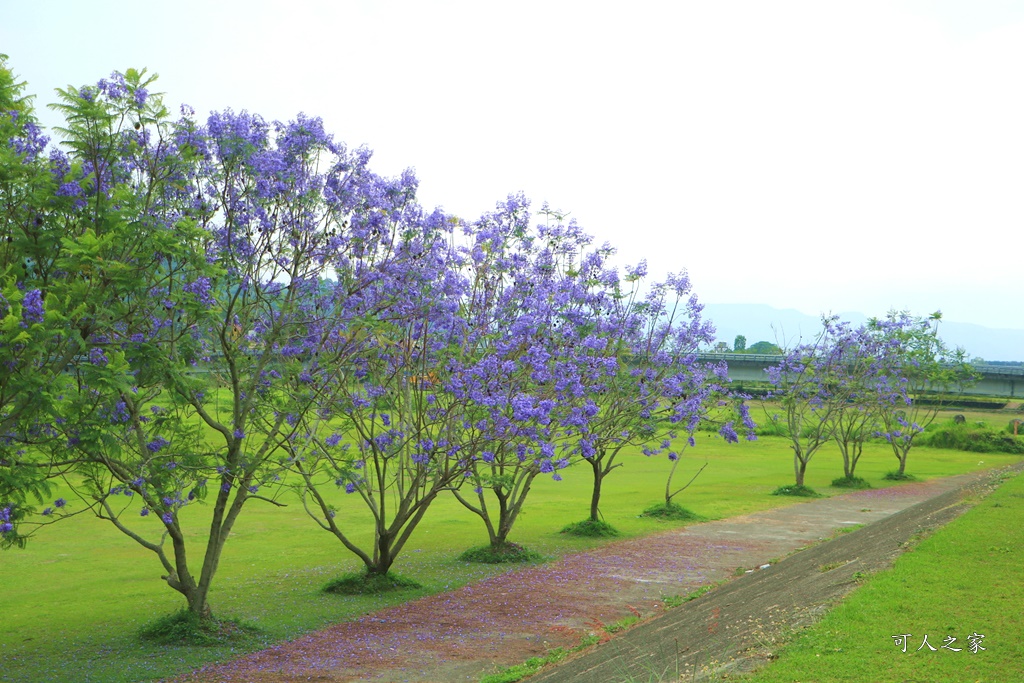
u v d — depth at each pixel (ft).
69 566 63.98
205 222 42.88
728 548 69.36
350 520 86.99
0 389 32.30
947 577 36.06
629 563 63.36
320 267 45.39
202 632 43.98
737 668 28.25
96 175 38.01
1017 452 184.34
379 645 42.86
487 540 75.82
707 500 103.19
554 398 58.59
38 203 35.53
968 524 49.98
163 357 37.32
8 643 43.70
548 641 43.27
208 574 45.62
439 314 52.95
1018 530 46.96
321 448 51.29
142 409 44.83
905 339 128.06
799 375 121.60
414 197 49.24
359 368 52.06
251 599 53.31
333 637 44.42
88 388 36.88
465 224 57.57
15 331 30.86
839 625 30.50
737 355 234.79
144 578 59.93
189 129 40.34
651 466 149.28
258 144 42.91
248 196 43.01
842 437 122.42
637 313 68.64
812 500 102.89
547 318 59.06
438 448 54.85
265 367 45.65
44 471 40.40
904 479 127.95
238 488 46.44
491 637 44.19
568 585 56.34
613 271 62.13
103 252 35.55
